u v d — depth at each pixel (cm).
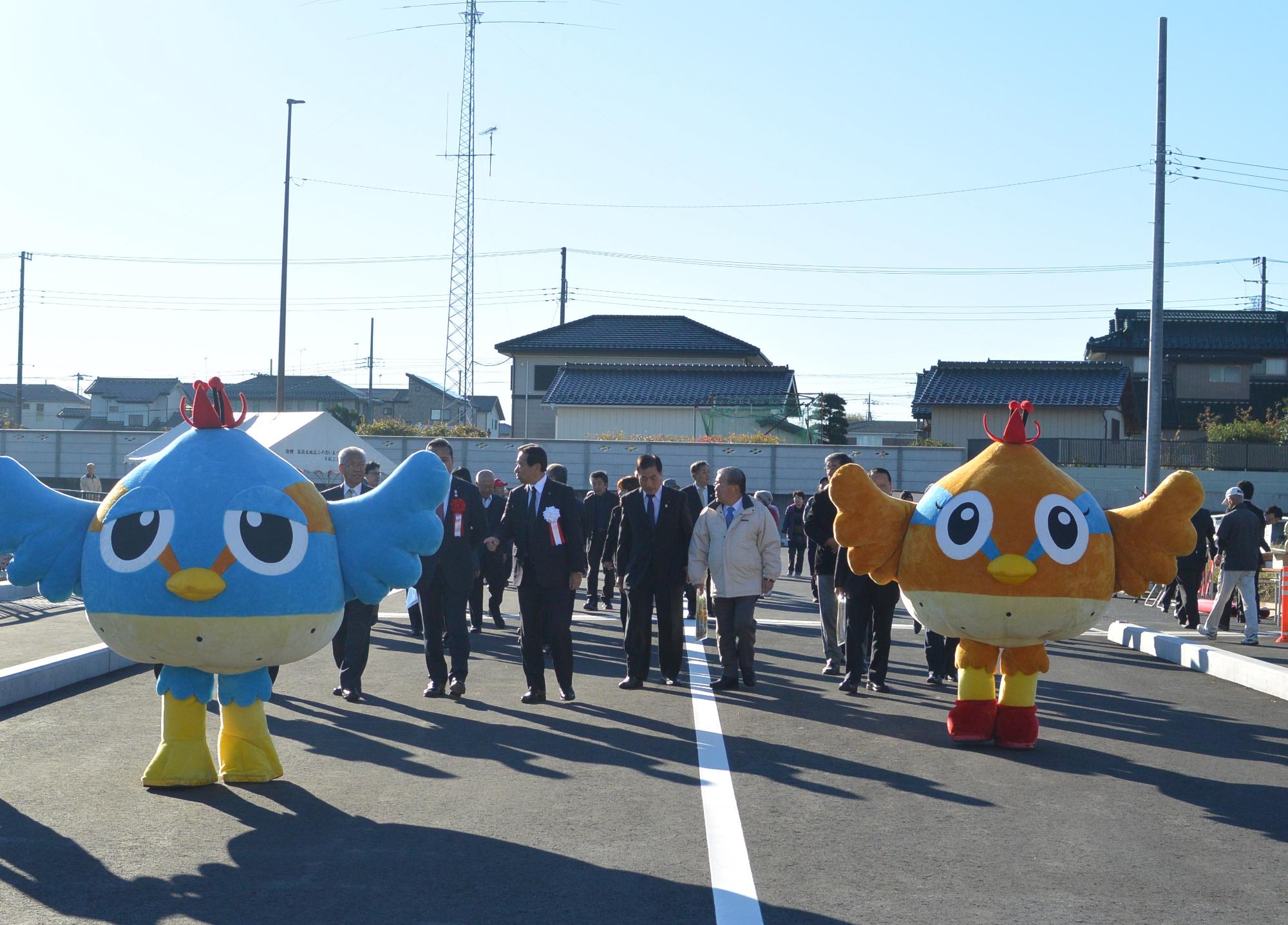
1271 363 5050
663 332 5394
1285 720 910
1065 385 4206
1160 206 2378
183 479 618
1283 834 589
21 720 825
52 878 497
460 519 956
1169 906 479
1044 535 748
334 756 732
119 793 632
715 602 1023
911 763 736
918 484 3488
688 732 822
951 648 1066
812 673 1125
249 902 470
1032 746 785
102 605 612
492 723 843
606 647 1293
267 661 626
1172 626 1653
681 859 532
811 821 600
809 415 4341
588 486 3581
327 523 645
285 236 3753
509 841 558
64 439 3741
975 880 509
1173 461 3875
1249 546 1455
